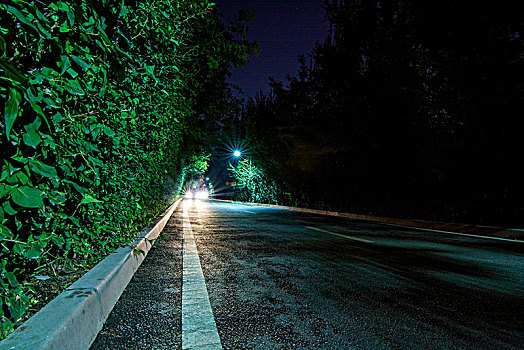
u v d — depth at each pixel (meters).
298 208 22.28
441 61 11.09
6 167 1.46
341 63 18.33
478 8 10.01
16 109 1.22
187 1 5.07
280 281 3.92
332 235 8.34
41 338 1.56
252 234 8.25
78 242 2.91
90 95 2.43
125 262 3.51
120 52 2.08
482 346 2.36
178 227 9.72
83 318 2.05
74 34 1.77
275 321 2.70
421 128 12.52
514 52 9.79
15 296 1.77
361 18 17.30
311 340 2.37
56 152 1.97
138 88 3.71
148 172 5.38
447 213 11.70
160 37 3.74
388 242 7.33
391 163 13.96
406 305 3.18
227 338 2.35
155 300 3.09
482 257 5.81
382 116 13.80
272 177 28.84
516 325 2.77
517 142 9.36
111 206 3.59
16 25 1.54
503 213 9.76
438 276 4.36
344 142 16.50
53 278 2.88
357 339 2.41
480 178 10.32
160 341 2.25
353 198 16.94
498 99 9.72
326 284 3.83
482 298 3.46
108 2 2.14
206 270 4.36
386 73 13.77
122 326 2.46
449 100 11.38
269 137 27.66
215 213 16.73
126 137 3.57
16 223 1.74
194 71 9.04
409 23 13.46
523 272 4.73
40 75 1.59
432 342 2.41
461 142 10.83
